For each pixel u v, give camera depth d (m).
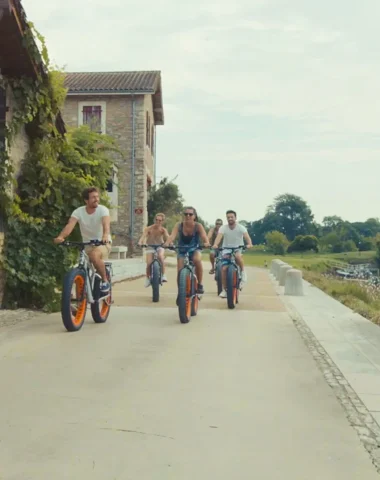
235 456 4.16
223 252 12.16
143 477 3.79
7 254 10.49
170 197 32.19
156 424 4.76
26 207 10.95
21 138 11.02
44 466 3.92
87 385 5.82
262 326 9.53
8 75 10.55
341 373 6.56
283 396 5.61
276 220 125.38
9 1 9.46
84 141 13.72
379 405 5.38
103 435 4.50
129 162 29.73
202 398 5.48
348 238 111.94
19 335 8.34
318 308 12.41
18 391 5.59
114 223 29.66
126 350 7.43
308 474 3.89
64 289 8.52
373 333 9.18
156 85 31.28
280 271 18.61
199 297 10.66
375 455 4.22
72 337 8.23
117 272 18.50
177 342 8.01
